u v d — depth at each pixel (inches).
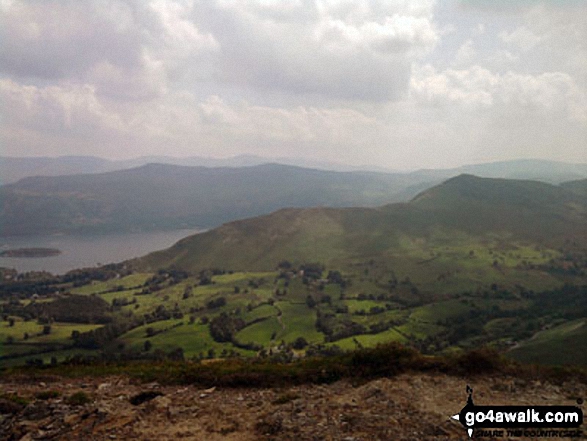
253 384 647.1
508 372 633.0
